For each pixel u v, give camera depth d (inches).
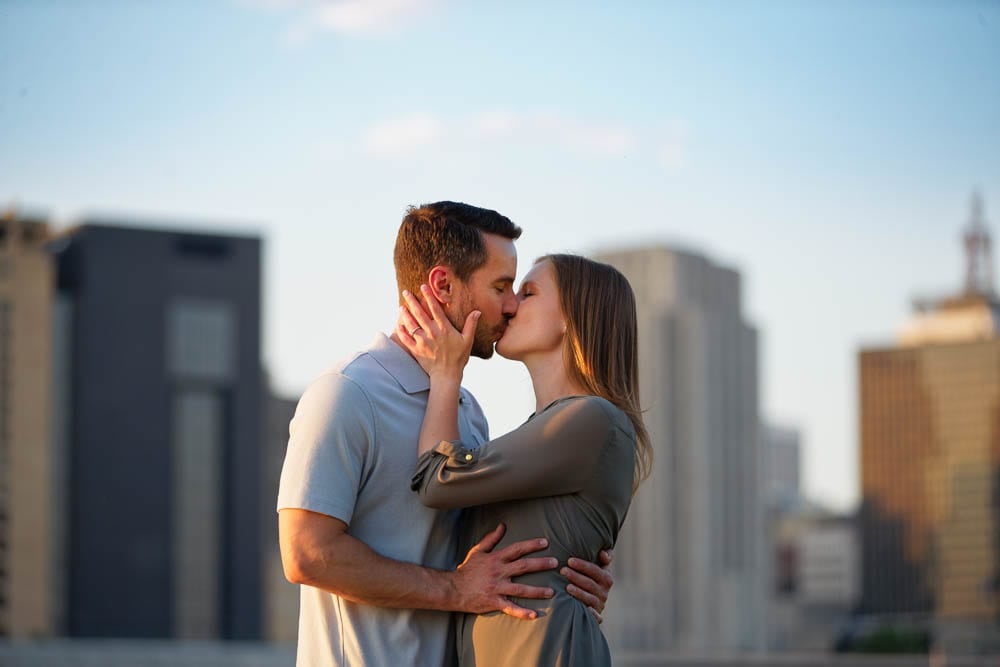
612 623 7495.1
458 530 214.5
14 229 6476.4
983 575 7810.0
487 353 218.7
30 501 6382.9
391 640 203.3
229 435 7145.7
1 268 6476.4
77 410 6973.4
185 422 7106.3
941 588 7869.1
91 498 6894.7
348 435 201.3
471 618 205.9
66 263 7185.0
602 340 216.8
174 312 7194.9
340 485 199.6
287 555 198.4
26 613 6269.7
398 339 214.4
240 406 7194.9
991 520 7824.8
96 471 6939.0
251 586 6988.2
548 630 200.1
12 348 6456.7
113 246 7190.0
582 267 219.1
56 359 7042.3
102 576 6806.1
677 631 7751.0
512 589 202.7
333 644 203.9
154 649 3351.4
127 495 6934.1
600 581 208.8
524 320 218.4
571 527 205.5
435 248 211.2
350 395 203.6
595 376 215.5
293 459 200.5
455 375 209.8
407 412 208.5
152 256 7219.5
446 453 202.5
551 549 205.3
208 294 7268.7
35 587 6323.8
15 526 6333.7
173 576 6879.9
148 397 7071.9
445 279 211.5
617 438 207.9
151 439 7032.5
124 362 7096.5
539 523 206.2
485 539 206.7
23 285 6501.0
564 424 204.4
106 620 6747.1
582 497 206.1
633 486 216.1
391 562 200.5
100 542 6845.5
